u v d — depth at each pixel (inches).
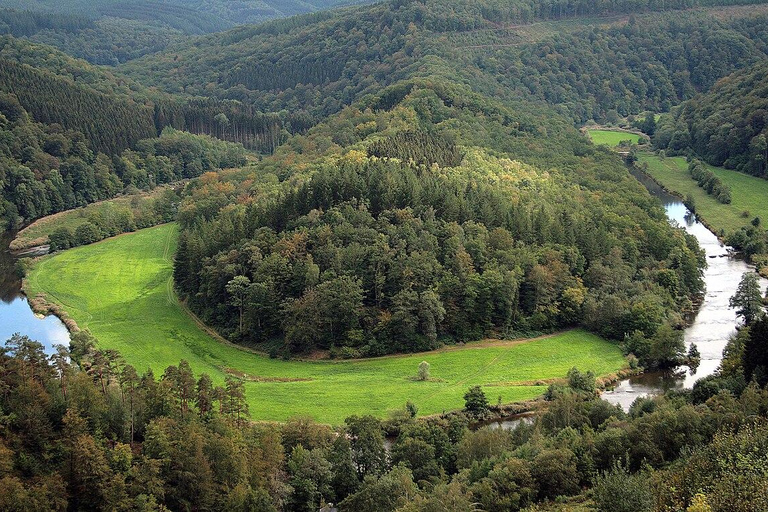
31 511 3213.6
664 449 3683.6
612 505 3021.7
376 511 3599.9
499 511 3442.4
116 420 3907.5
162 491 3550.7
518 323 6569.9
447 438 4394.7
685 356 6092.5
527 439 4178.2
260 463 3831.2
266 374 5836.6
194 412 4138.8
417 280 6358.3
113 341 6550.2
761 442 3159.5
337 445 4138.8
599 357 6097.4
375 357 6102.4
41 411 3683.6
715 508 2773.1
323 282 6210.6
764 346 4532.5
